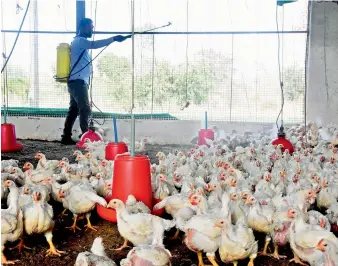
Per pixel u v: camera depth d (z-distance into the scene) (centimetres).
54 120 677
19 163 494
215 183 334
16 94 689
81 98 608
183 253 257
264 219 254
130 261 201
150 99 677
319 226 239
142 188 287
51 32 679
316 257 221
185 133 655
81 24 610
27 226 242
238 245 217
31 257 245
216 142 564
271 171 418
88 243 269
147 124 659
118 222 248
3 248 229
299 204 277
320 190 345
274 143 516
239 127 651
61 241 271
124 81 673
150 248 205
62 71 604
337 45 624
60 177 381
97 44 587
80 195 287
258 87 651
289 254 261
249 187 350
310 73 633
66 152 571
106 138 658
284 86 644
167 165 427
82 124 614
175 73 667
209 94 662
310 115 638
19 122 683
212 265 238
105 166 406
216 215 237
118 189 287
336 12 620
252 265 232
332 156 461
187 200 281
